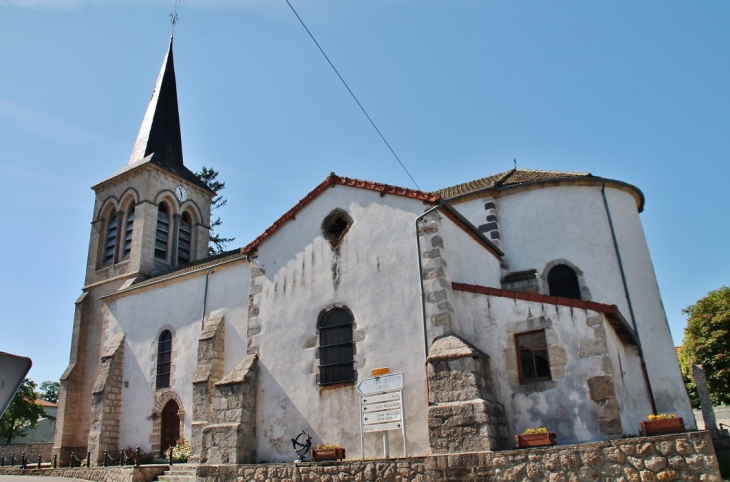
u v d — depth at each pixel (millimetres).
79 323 27734
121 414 22453
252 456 14617
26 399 46781
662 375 16812
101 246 30328
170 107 34625
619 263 17891
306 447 14047
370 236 15117
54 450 24703
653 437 9852
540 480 10484
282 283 16172
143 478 18250
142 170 30062
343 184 16078
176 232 30703
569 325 12484
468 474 11172
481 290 13711
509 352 12953
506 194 19453
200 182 33000
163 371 21828
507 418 12492
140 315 23453
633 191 19625
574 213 18641
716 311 28312
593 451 10234
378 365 13805
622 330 13820
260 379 15477
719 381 27641
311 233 16188
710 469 9305
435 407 12078
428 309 13531
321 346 14883
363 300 14617
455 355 12273
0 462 29312
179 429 20406
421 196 14578
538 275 18234
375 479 12195
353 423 13750
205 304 21156
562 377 12227
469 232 16234
